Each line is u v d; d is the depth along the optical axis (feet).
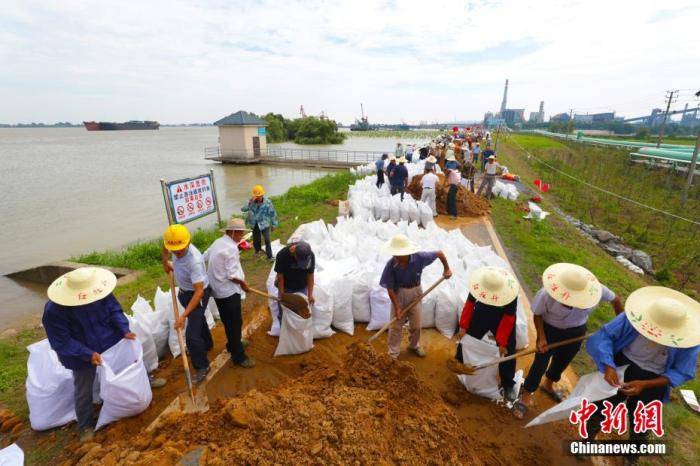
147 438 9.62
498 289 10.75
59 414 10.77
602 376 9.14
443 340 14.62
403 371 10.80
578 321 10.28
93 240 40.11
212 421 9.71
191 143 314.55
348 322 15.11
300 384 11.53
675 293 8.69
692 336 7.91
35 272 28.96
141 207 56.08
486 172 39.75
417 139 270.46
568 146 121.60
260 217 22.65
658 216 40.52
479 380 11.37
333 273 15.97
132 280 23.66
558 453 9.78
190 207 27.17
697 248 31.19
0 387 12.84
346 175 60.95
